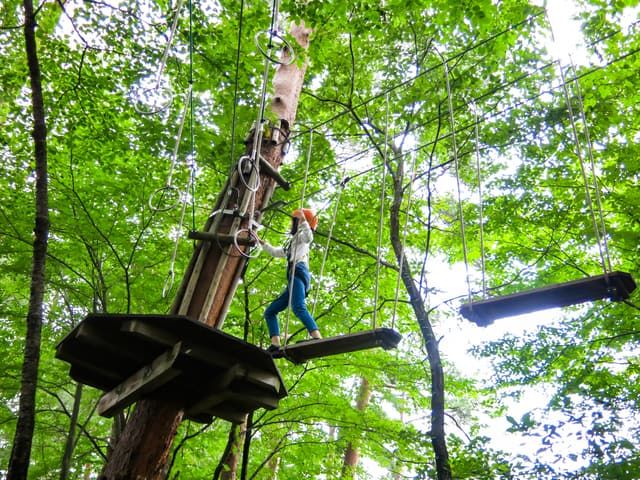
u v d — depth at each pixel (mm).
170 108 9180
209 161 9203
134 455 5105
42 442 11102
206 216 10781
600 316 10617
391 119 11078
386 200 11883
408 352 12008
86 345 4422
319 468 10945
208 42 8586
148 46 8703
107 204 10172
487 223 11211
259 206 6301
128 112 9258
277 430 10930
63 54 9078
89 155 9680
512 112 10500
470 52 10453
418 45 10938
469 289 4734
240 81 8195
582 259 11422
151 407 5301
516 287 11672
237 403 4773
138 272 10375
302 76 8594
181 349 4008
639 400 8750
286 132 7242
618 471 7523
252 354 4141
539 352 10672
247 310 9828
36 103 6176
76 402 9938
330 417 9938
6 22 8625
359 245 11312
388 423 10078
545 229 11195
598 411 8352
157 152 9281
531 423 8180
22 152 9586
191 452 11188
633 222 10227
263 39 8398
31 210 9938
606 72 9828
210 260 5695
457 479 8172
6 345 10211
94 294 10141
